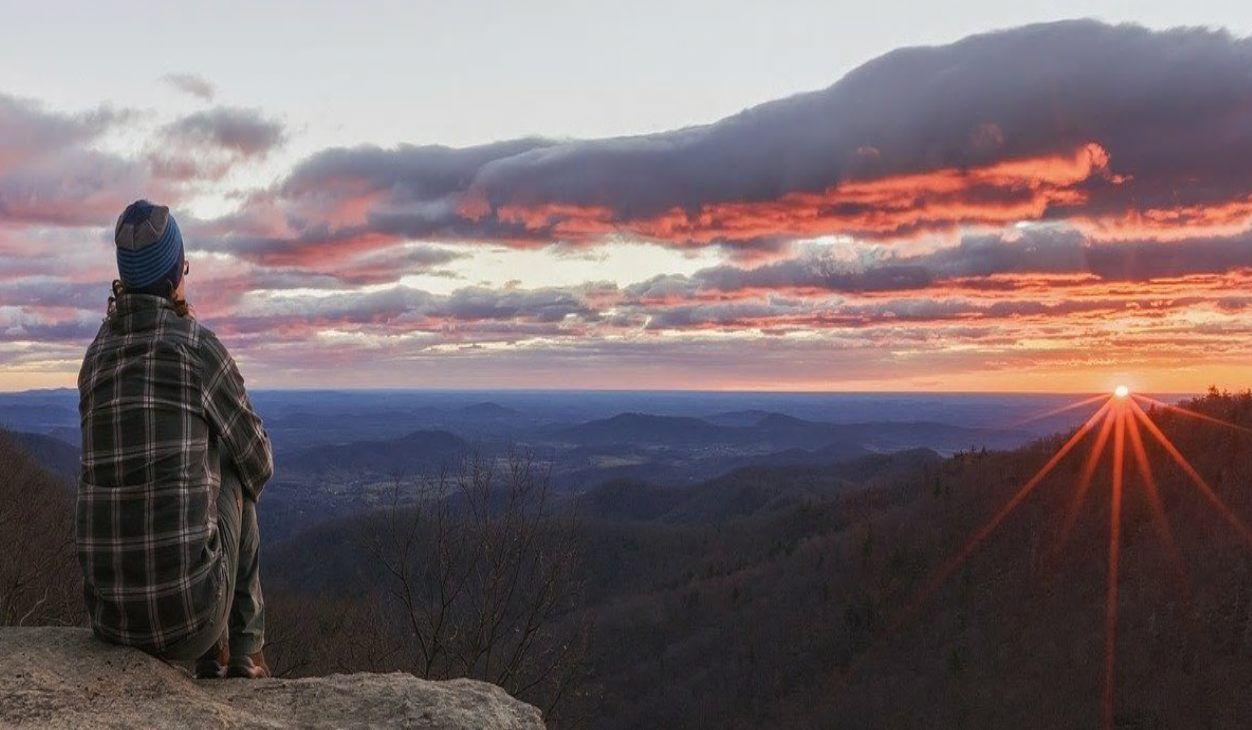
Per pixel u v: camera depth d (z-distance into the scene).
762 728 63.56
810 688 68.12
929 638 68.12
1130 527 71.38
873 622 74.12
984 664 61.69
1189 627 54.56
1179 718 46.25
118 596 2.67
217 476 2.89
